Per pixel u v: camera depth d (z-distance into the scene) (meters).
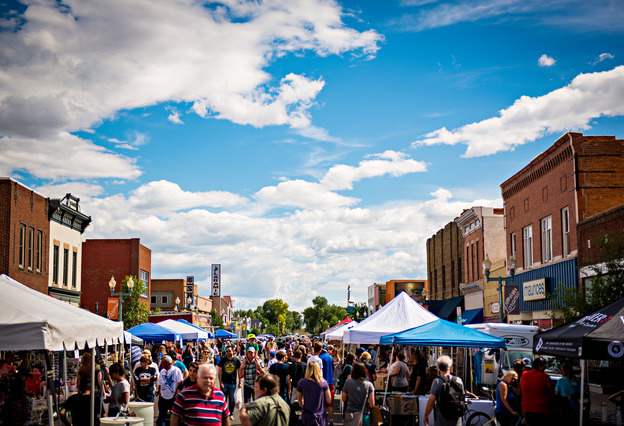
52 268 43.47
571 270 31.20
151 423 15.91
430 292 62.91
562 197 32.22
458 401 13.30
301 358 21.31
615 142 30.72
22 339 10.83
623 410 18.16
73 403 13.08
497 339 17.62
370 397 14.00
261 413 9.44
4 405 15.43
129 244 68.88
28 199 39.28
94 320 13.23
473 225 48.06
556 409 14.04
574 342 12.70
